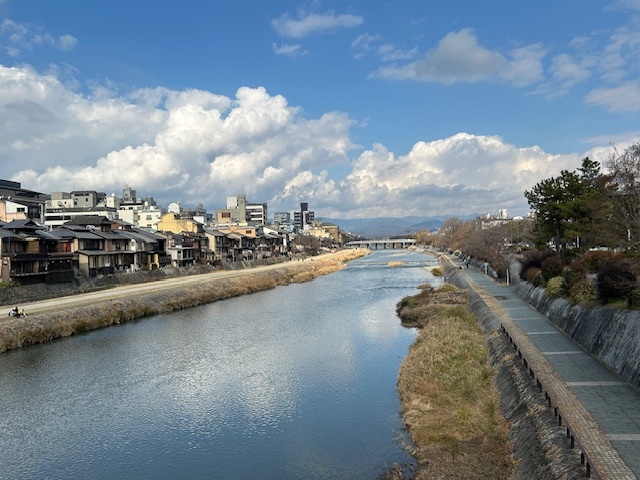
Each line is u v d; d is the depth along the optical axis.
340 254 191.75
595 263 33.34
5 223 60.78
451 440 19.14
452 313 43.16
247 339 41.19
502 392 22.45
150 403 26.58
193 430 23.03
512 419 19.30
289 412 24.70
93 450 21.25
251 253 133.00
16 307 43.91
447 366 27.50
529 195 54.00
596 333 26.02
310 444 21.00
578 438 14.58
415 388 25.41
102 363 34.22
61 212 120.31
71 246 66.88
